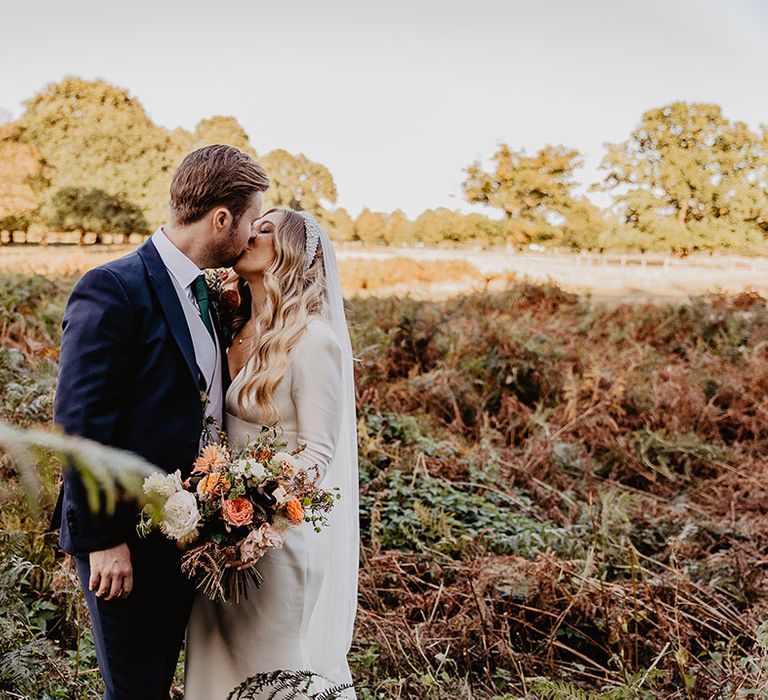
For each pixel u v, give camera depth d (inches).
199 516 83.4
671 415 282.4
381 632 134.6
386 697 123.3
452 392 283.6
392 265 797.9
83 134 1290.6
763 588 162.6
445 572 161.5
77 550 87.2
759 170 998.4
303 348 100.1
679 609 149.7
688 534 184.4
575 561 158.1
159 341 90.9
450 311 451.8
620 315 476.7
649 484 243.4
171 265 94.7
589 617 143.9
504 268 855.1
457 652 135.4
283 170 1202.0
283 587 98.8
